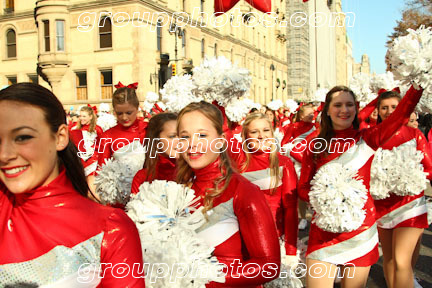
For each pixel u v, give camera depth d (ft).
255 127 11.18
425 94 8.93
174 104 15.83
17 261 4.07
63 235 4.14
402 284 11.34
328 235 9.53
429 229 19.72
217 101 12.88
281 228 11.30
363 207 9.55
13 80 84.38
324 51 180.75
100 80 75.77
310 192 9.34
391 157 11.61
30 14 80.53
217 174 6.57
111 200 11.57
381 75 17.16
